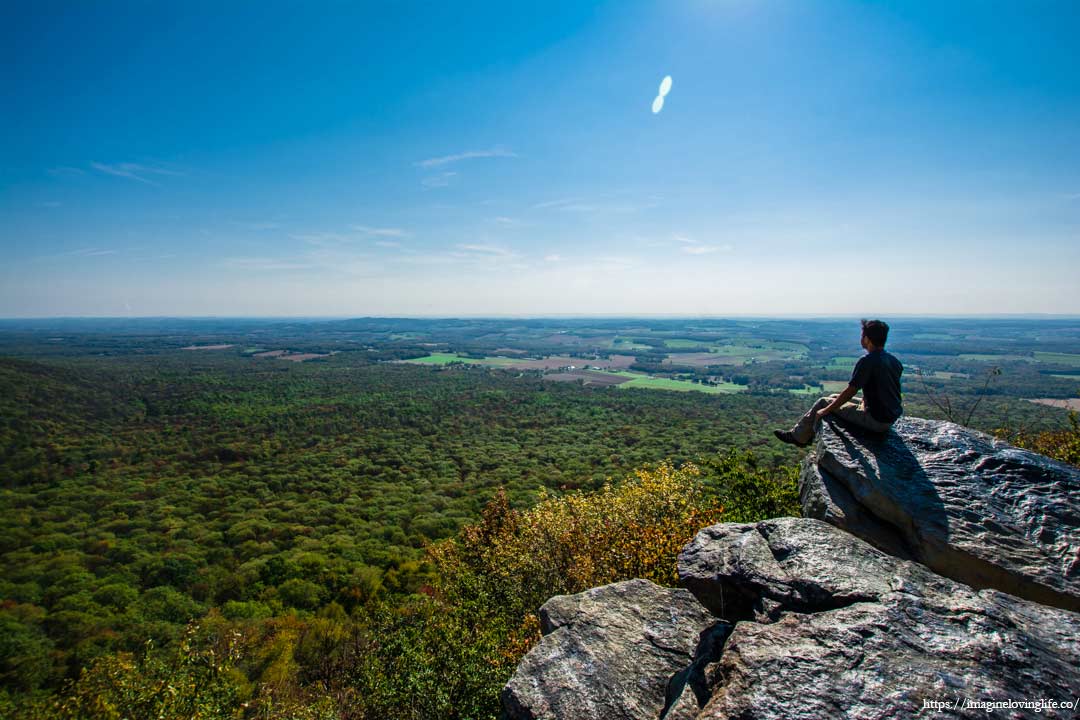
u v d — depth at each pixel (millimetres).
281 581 39156
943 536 5289
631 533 14719
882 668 3676
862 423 6949
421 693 12625
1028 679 3441
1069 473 5785
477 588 17234
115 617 33875
